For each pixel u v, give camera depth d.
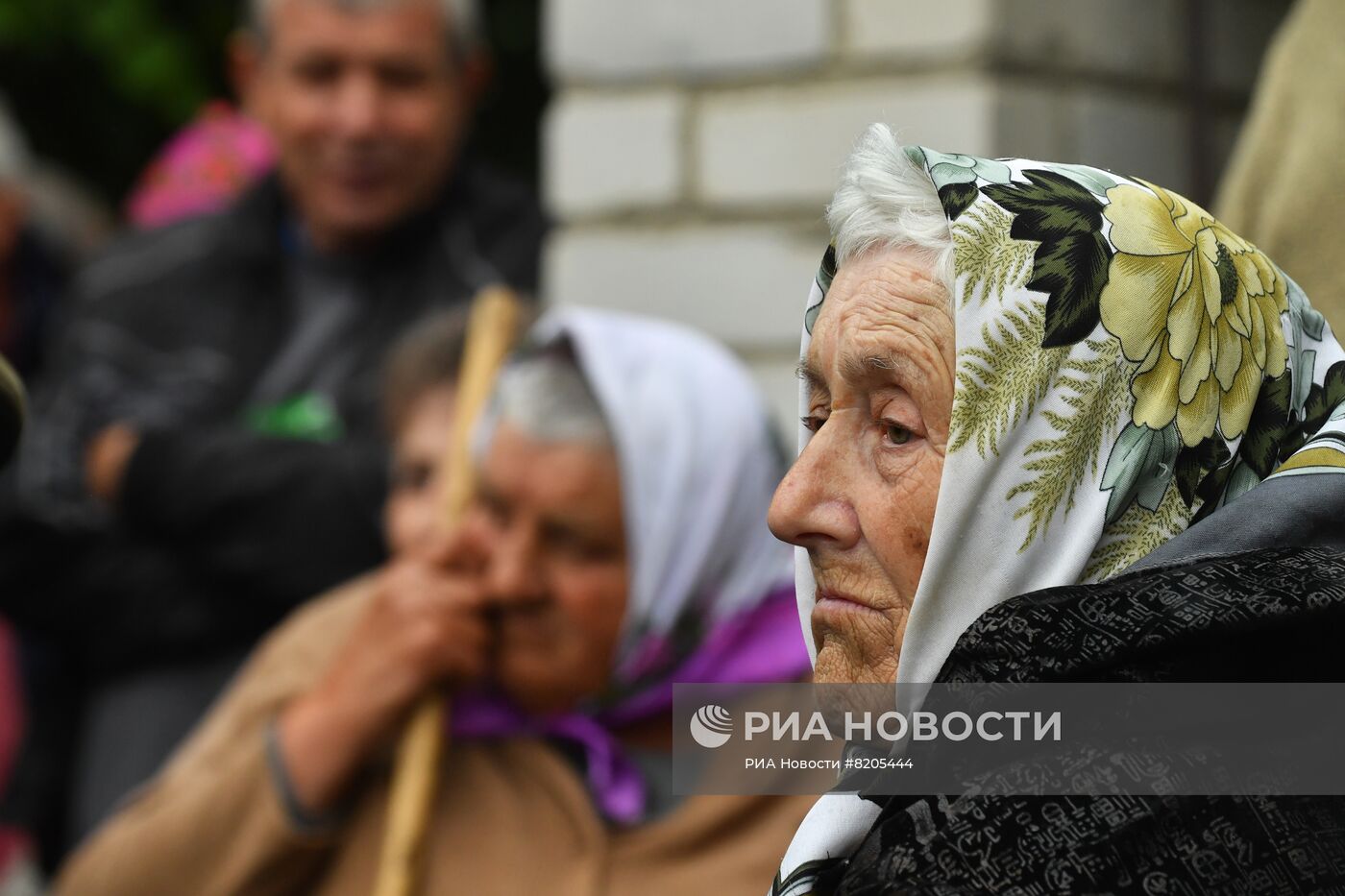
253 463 9.74
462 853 7.71
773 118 10.80
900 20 10.27
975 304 4.03
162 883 7.93
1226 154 11.15
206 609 9.84
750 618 8.15
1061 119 10.26
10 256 13.66
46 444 10.18
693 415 8.28
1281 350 4.23
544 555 8.00
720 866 7.52
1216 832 3.38
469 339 9.08
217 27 19.19
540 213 11.26
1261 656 3.60
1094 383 3.98
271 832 7.82
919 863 3.45
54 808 11.37
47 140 20.08
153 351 10.42
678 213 11.16
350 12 10.38
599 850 7.55
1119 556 4.02
